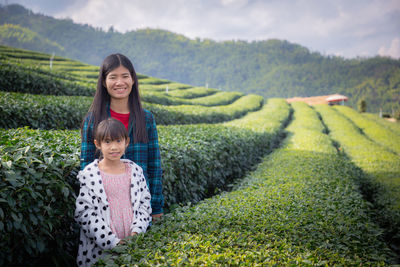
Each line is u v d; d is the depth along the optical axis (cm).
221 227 276
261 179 568
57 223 261
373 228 344
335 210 371
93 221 219
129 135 263
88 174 227
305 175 580
